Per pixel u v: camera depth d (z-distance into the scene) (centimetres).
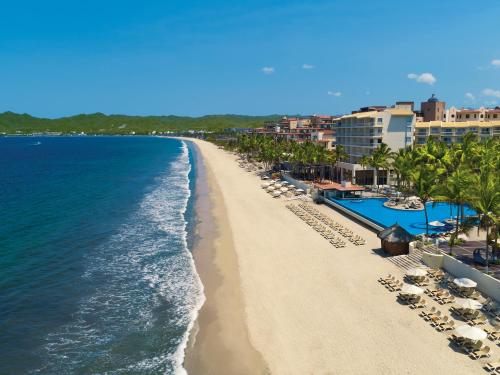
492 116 13538
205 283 4156
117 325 3362
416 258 4484
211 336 3177
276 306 3619
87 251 5162
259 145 15450
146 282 4203
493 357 2773
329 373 2686
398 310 3466
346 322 3303
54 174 13650
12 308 3625
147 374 2742
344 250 5028
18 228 6212
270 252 5022
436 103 13575
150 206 7975
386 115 9225
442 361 2764
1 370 2770
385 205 7138
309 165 10925
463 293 3647
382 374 2658
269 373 2716
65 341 3133
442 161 6900
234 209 7506
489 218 3862
